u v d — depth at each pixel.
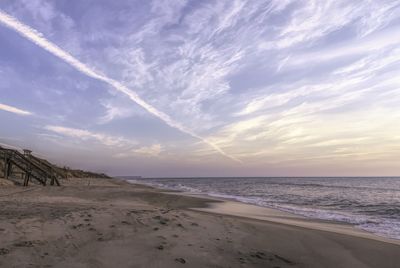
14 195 14.84
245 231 7.85
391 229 11.48
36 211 7.84
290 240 7.49
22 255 4.47
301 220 12.91
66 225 6.23
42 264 4.29
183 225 7.40
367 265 6.11
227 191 41.16
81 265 4.42
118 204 13.23
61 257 4.62
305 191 41.56
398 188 51.50
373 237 9.48
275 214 14.71
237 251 5.96
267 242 7.04
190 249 5.63
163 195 21.95
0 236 5.14
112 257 4.86
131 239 5.79
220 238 6.74
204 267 4.88
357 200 26.66
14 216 6.88
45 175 25.95
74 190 21.31
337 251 6.90
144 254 5.11
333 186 59.59
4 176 23.97
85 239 5.55
